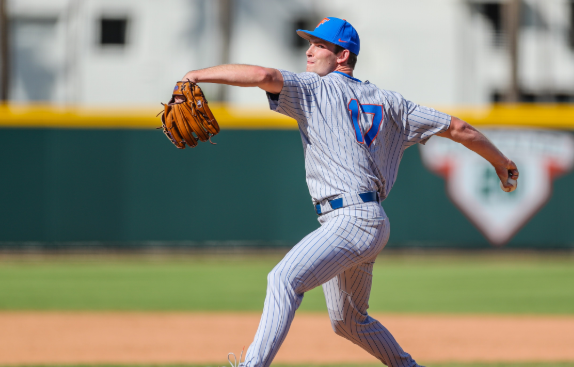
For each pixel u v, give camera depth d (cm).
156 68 6719
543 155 3525
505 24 6562
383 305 2428
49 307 2362
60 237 3547
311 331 2016
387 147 1063
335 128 997
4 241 3534
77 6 6706
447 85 6575
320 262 970
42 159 3531
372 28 6556
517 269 3222
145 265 3306
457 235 3553
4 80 4744
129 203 3559
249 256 3553
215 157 3556
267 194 3562
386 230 1021
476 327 2069
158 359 1653
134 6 6681
